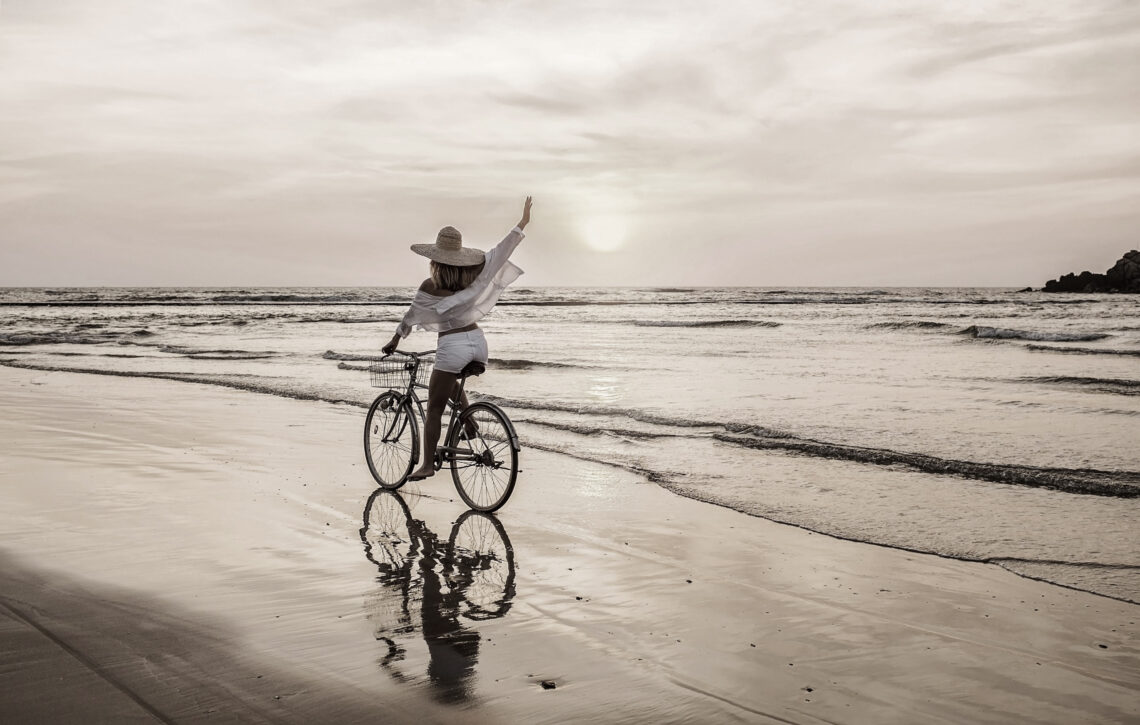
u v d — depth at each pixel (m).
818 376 14.95
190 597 3.97
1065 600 4.25
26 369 17.45
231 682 3.03
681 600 4.20
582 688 3.12
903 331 31.06
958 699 3.11
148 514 5.60
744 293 115.75
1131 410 10.63
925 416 10.20
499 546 5.17
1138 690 3.21
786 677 3.28
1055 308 53.44
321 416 10.73
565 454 8.26
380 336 29.83
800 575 4.62
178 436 9.05
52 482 6.55
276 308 64.25
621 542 5.29
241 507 5.92
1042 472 7.03
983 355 19.91
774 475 7.25
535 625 3.80
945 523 5.71
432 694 3.02
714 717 2.91
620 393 12.67
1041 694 3.16
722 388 13.17
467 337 6.07
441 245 5.94
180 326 36.72
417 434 6.54
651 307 61.16
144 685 2.95
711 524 5.72
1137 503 6.22
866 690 3.18
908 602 4.20
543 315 48.81
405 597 4.16
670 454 8.21
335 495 6.50
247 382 14.49
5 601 3.76
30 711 2.69
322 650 3.40
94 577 4.20
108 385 14.32
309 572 4.50
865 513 5.98
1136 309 50.84
